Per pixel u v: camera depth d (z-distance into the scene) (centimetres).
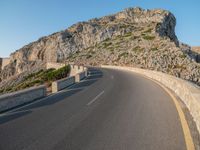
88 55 13588
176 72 8194
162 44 11388
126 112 1166
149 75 3712
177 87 1764
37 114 1227
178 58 9206
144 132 845
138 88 2114
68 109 1316
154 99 1504
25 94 1638
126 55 11212
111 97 1661
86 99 1633
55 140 805
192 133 819
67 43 16662
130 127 912
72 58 14325
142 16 18025
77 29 17662
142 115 1091
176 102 1387
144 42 12525
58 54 16262
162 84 2447
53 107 1398
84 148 720
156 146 708
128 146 719
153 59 9438
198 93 1068
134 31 15712
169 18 16975
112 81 2897
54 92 2158
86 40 16662
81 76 3547
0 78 17838
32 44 19138
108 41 15400
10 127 998
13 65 18312
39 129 946
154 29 14512
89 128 925
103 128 916
